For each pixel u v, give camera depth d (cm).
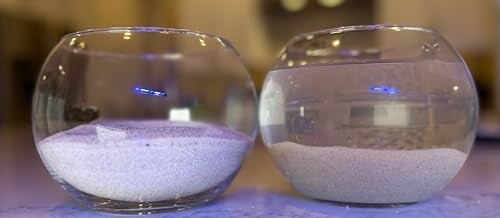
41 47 193
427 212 43
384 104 44
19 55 184
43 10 193
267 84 49
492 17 186
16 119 186
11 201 49
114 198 43
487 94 191
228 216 42
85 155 41
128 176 41
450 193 50
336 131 44
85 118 46
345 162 44
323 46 53
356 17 207
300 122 45
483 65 192
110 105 65
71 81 46
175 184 42
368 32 50
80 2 213
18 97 186
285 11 220
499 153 86
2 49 176
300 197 49
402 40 50
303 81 46
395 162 43
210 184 45
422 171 43
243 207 45
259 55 224
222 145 44
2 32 175
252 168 72
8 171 70
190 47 56
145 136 42
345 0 208
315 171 45
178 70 90
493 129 113
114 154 41
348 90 44
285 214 43
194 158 43
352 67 45
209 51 63
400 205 45
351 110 44
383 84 44
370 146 43
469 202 46
